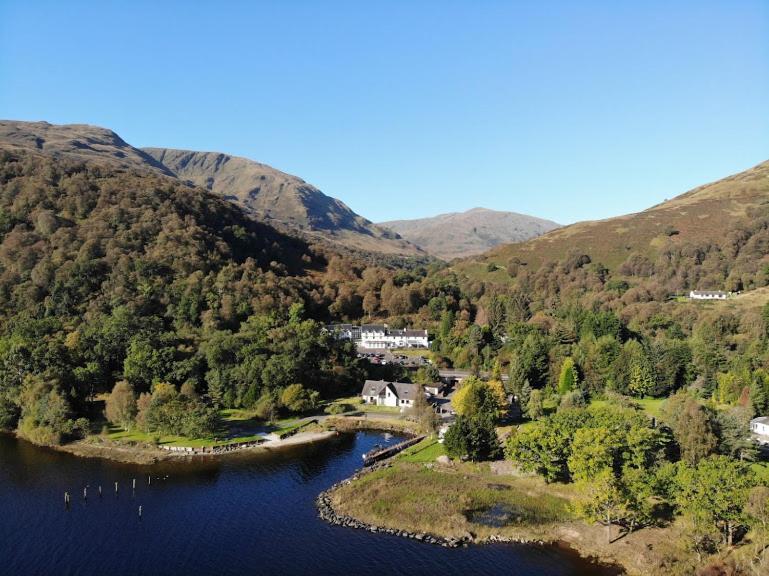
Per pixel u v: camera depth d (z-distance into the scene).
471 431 99.75
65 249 175.75
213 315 171.00
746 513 62.19
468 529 75.00
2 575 65.00
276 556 69.31
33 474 96.62
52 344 133.50
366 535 74.56
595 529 74.25
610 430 84.19
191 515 81.06
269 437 119.38
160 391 121.44
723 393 127.44
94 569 66.50
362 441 118.81
